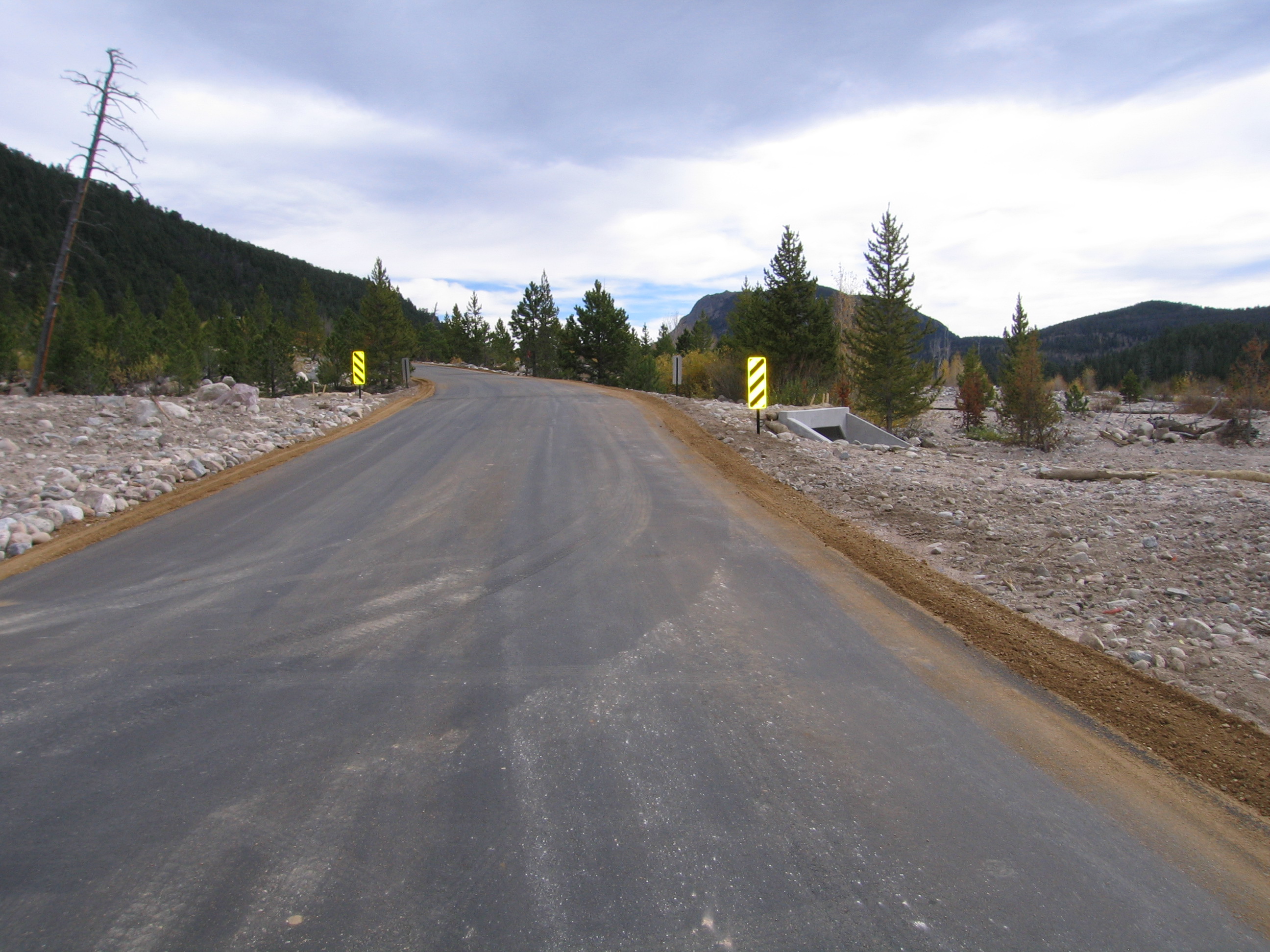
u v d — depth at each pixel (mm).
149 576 5375
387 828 2490
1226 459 20469
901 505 7754
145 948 1966
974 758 2945
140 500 7996
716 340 54156
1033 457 23875
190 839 2441
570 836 2439
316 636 4230
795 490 8594
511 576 5309
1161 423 27734
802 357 33094
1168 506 7453
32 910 2113
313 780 2787
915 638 4180
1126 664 3834
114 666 3850
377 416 16047
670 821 2523
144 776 2824
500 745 3029
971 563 5688
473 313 68438
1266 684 3566
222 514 7316
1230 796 2721
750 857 2336
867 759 2934
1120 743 3076
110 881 2236
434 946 1969
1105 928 2047
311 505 7652
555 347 59688
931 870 2287
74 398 14633
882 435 20109
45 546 6203
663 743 3039
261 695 3502
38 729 3191
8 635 4285
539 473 9281
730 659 3883
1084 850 2398
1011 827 2514
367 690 3551
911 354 30719
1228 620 4406
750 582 5164
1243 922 2084
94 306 37188
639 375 43312
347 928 2033
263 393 27703
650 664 3818
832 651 3990
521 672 3723
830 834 2457
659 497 7945
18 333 27406
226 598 4895
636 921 2059
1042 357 28719
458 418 15039
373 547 6090
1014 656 3930
